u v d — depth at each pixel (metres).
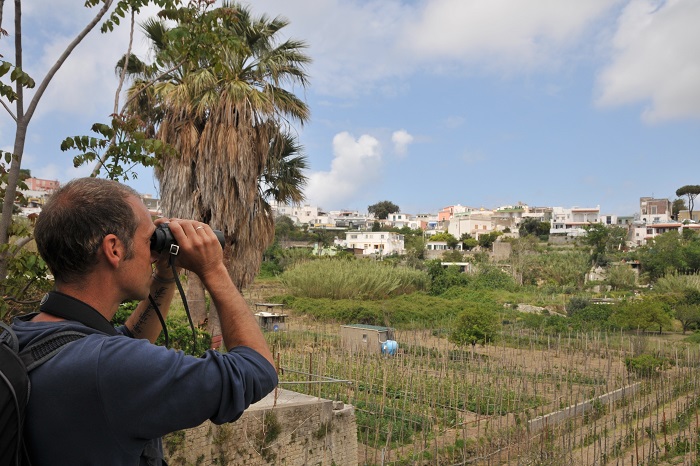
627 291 52.31
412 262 62.38
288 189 17.06
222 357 1.51
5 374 1.31
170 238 1.67
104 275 1.54
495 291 50.12
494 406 15.66
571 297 43.81
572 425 16.06
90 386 1.36
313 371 17.69
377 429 13.34
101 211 1.51
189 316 1.70
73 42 4.42
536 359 25.58
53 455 1.36
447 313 38.22
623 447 14.77
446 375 18.78
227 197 14.43
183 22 5.50
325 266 43.69
